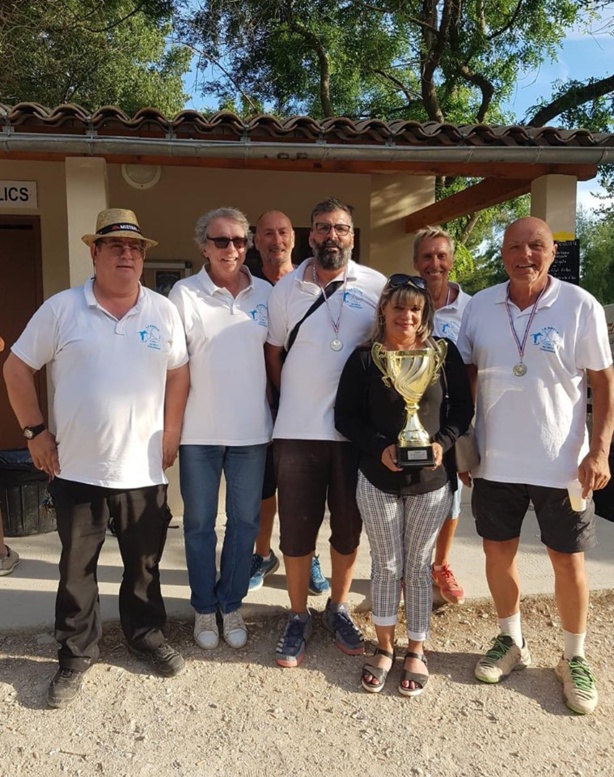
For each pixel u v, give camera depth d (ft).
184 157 14.05
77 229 14.15
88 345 8.67
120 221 8.62
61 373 8.80
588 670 9.23
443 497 9.05
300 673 9.68
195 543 10.06
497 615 10.75
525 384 8.92
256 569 11.91
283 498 9.81
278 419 9.81
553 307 8.90
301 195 20.80
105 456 8.81
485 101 38.78
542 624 11.16
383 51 39.47
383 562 9.26
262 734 8.37
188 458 9.82
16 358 8.85
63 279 18.92
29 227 19.04
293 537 9.84
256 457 10.00
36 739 8.20
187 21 42.27
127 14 44.68
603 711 8.91
